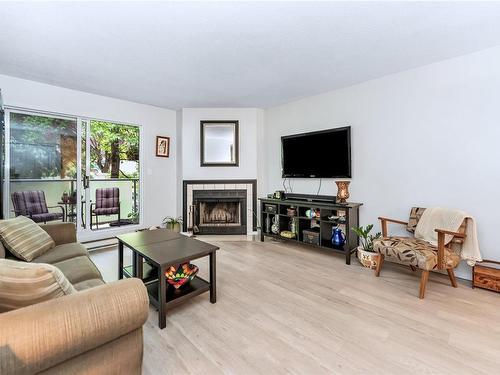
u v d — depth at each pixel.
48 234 2.26
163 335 1.69
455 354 1.52
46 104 3.33
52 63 2.69
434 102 2.73
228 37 2.17
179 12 1.82
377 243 2.58
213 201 4.41
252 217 4.36
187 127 4.40
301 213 3.71
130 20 1.92
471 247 2.32
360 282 2.53
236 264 3.02
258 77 3.10
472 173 2.53
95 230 3.91
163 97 3.89
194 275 2.17
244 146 4.38
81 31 2.06
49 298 0.95
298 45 2.32
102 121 3.93
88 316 0.92
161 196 4.57
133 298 1.04
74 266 1.81
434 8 1.80
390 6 1.78
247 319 1.87
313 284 2.48
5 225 1.95
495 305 2.08
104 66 2.77
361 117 3.31
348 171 3.40
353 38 2.21
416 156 2.88
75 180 3.71
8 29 2.03
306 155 3.83
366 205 3.30
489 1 1.73
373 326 1.79
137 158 4.38
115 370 1.05
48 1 1.68
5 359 0.76
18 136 3.26
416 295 2.26
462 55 2.54
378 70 2.91
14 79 3.08
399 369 1.40
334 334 1.70
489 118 2.42
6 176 3.17
